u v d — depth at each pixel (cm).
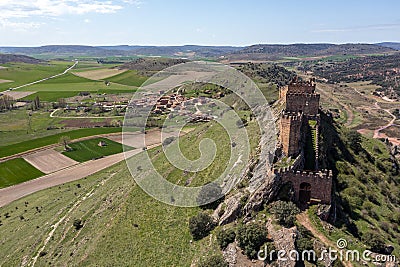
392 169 11300
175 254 6806
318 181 6506
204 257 6269
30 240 9581
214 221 7006
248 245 5816
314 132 7938
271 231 6025
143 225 7806
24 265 8488
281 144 7350
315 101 8225
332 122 11556
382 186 9519
